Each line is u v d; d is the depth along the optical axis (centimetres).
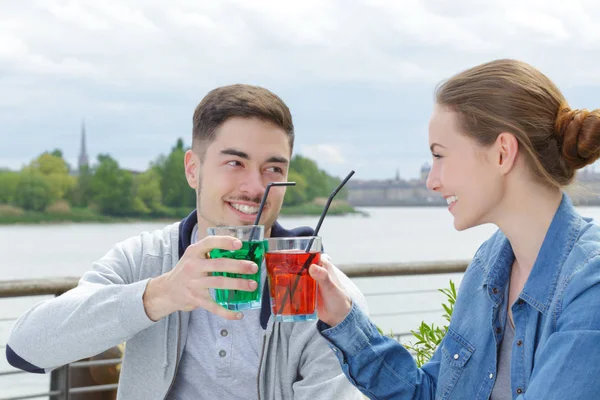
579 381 127
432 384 169
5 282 279
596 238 142
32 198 5391
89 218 5444
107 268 185
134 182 5306
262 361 177
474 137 147
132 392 180
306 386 175
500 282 157
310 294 146
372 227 4775
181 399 181
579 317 133
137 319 159
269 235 188
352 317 162
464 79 150
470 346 160
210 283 144
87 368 311
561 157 146
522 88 146
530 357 145
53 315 170
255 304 147
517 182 147
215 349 180
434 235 4728
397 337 314
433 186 154
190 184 192
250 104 178
